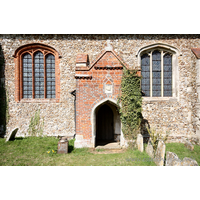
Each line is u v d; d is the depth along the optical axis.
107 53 6.17
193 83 7.48
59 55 7.62
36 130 7.70
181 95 7.72
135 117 6.16
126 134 6.21
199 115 7.04
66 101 7.75
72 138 7.48
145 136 7.40
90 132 6.20
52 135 7.69
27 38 7.58
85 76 6.12
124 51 7.64
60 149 5.60
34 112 7.72
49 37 7.63
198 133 7.11
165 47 7.66
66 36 7.66
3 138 7.37
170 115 7.69
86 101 6.17
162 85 7.88
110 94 6.17
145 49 7.66
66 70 7.72
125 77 6.13
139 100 6.20
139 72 6.20
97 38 7.63
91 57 7.64
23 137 7.49
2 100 7.64
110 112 7.98
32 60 7.79
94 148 6.15
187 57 7.70
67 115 7.75
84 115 6.18
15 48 7.56
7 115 7.64
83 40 7.65
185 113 7.69
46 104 7.74
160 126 7.66
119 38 7.63
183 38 7.67
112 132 7.96
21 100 7.75
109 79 6.17
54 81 8.01
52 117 7.75
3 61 7.59
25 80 7.93
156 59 7.95
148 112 7.67
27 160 4.98
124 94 6.13
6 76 7.62
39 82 7.97
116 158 5.13
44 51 7.79
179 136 7.59
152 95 7.96
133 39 7.63
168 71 7.98
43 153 5.57
